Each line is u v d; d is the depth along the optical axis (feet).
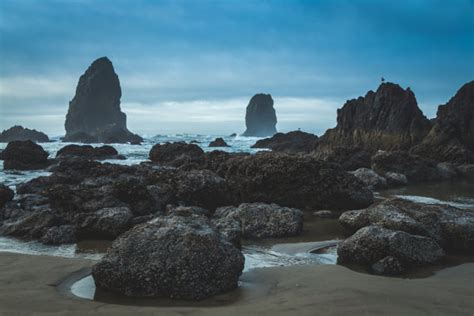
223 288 23.90
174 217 27.37
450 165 104.58
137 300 22.88
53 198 48.32
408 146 143.54
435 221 35.88
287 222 41.32
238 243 35.73
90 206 47.09
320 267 29.43
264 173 59.36
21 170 117.08
